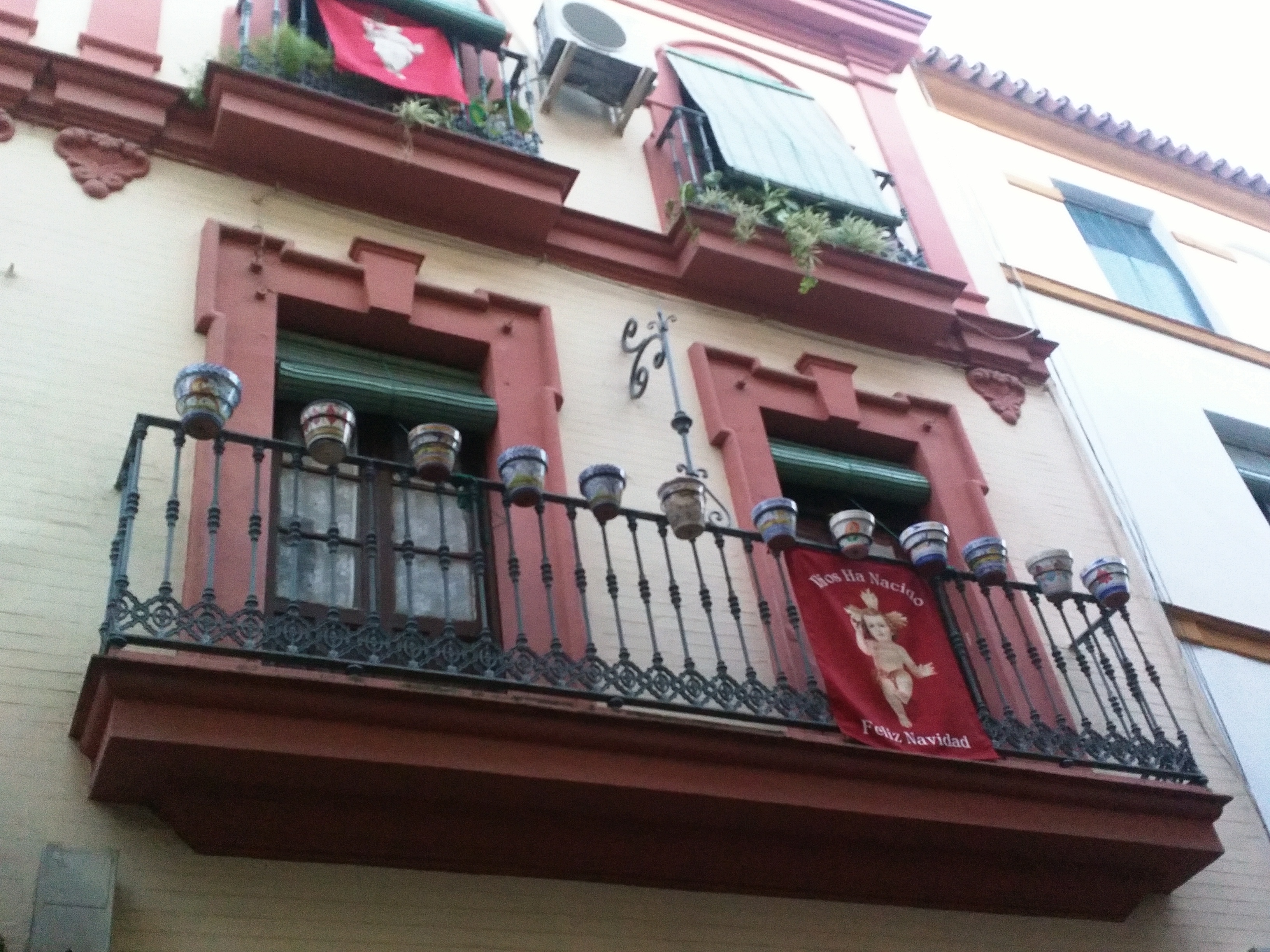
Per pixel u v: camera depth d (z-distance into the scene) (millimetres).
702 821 6195
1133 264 12992
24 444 6234
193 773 5301
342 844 5605
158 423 5844
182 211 7598
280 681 5359
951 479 9047
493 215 8500
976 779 6727
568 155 9555
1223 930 7633
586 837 6035
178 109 7941
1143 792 7125
